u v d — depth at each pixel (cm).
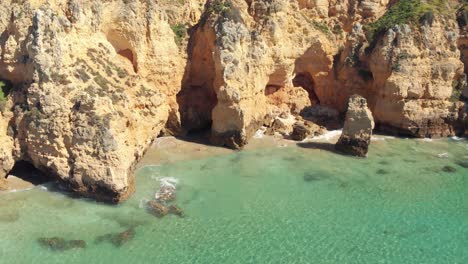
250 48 4106
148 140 3644
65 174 3002
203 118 4269
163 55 3878
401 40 4347
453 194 3309
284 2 4434
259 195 3178
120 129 3052
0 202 2891
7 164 3080
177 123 4112
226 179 3381
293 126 4378
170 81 4006
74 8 3312
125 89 3466
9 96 3167
